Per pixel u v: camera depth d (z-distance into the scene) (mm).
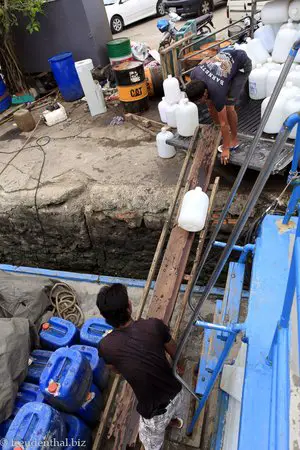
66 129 5688
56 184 4434
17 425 2324
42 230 4516
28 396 2826
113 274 4750
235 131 3373
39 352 3156
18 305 3412
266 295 1818
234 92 3146
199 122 4168
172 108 4227
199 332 3414
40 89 7352
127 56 6289
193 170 3400
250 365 1558
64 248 4652
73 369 2602
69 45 6805
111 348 1856
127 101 5492
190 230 3066
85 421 2842
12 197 4430
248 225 3594
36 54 7137
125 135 5156
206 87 2988
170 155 4379
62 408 2631
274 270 1914
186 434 2711
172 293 2727
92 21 6500
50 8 6441
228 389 2104
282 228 2133
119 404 2453
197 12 9625
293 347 1336
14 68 6906
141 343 1853
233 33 6145
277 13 4152
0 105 6656
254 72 4125
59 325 3350
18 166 4938
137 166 4438
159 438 2215
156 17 11984
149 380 1850
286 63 1193
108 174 4410
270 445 1013
